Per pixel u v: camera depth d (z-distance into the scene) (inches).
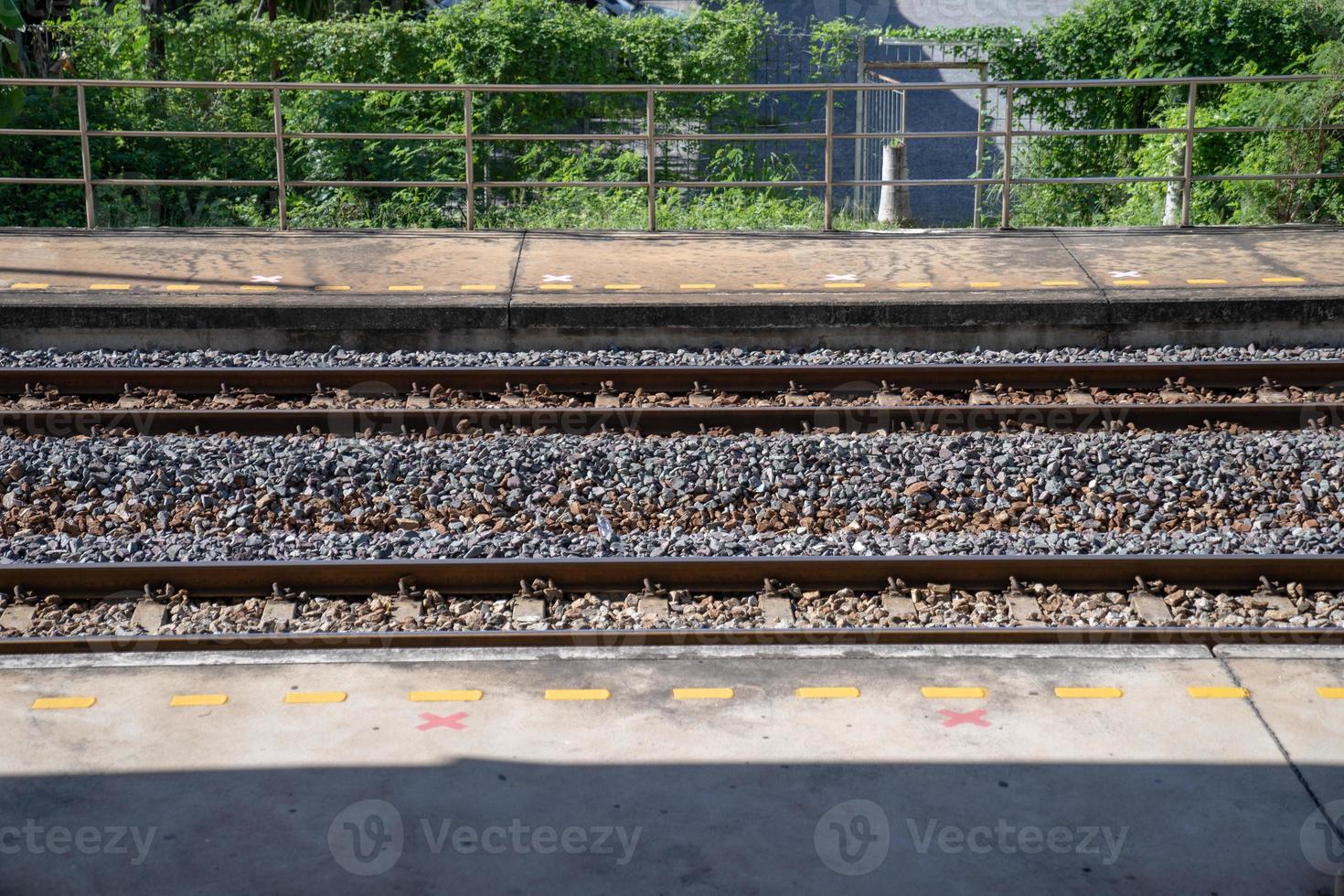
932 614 271.4
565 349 418.0
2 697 222.4
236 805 193.2
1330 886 175.3
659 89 494.3
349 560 283.3
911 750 207.3
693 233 517.0
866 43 814.5
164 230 513.0
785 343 418.9
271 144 713.0
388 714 217.5
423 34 749.3
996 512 313.1
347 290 432.5
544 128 762.2
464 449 336.8
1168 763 203.6
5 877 177.0
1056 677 229.1
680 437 347.3
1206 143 637.9
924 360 407.8
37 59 742.5
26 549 291.7
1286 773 200.5
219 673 230.5
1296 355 409.1
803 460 331.3
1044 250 485.7
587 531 306.3
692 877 177.6
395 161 719.1
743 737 211.3
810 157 801.6
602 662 235.0
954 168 950.4
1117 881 176.6
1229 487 321.4
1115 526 308.5
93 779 199.9
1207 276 445.4
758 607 274.2
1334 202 585.9
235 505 314.7
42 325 411.5
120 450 335.3
